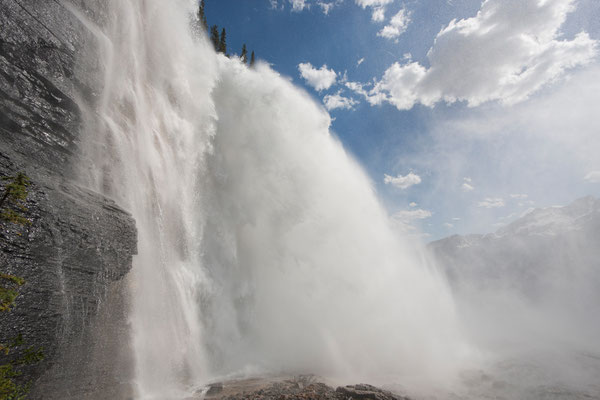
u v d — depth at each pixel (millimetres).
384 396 11461
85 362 10023
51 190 9766
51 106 10758
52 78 10812
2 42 9359
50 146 10547
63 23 11398
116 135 13961
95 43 12930
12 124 9484
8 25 9531
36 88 10297
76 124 11680
